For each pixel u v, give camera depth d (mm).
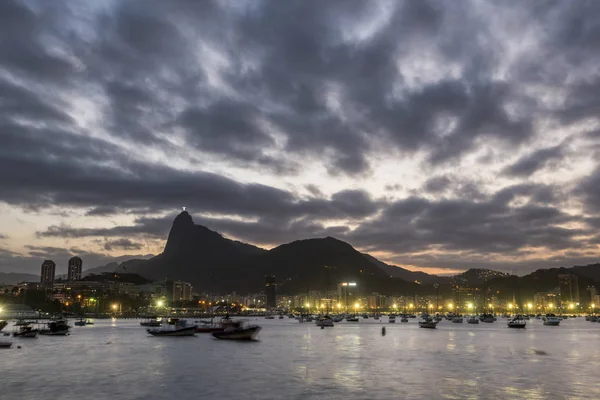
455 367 78188
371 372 72500
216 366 79938
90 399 53812
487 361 86625
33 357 94438
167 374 71062
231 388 59812
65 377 68812
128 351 106562
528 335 169375
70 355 98062
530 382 63438
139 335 163625
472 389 58562
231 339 140500
